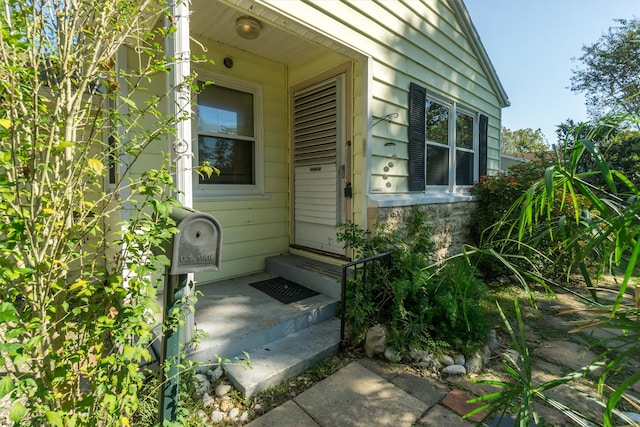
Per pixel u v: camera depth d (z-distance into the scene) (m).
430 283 2.66
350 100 3.38
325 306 2.84
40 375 1.16
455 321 2.42
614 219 0.93
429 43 4.10
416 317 2.55
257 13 2.42
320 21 2.72
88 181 1.44
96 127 1.39
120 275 1.34
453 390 2.03
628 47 12.58
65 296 1.27
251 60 3.71
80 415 1.23
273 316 2.59
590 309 1.09
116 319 1.21
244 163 3.79
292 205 4.12
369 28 3.20
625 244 0.97
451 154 4.73
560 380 1.04
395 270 2.91
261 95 3.82
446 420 1.76
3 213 1.04
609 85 13.51
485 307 3.45
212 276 3.48
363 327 2.60
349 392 1.99
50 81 1.25
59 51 1.25
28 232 1.07
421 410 1.84
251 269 3.81
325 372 2.21
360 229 3.21
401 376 2.18
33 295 1.15
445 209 4.30
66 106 1.25
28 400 1.13
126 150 1.49
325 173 3.70
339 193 3.54
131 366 1.17
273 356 2.22
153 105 1.62
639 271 1.02
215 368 2.07
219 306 2.80
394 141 3.59
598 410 1.87
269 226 3.98
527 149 21.89
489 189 4.81
